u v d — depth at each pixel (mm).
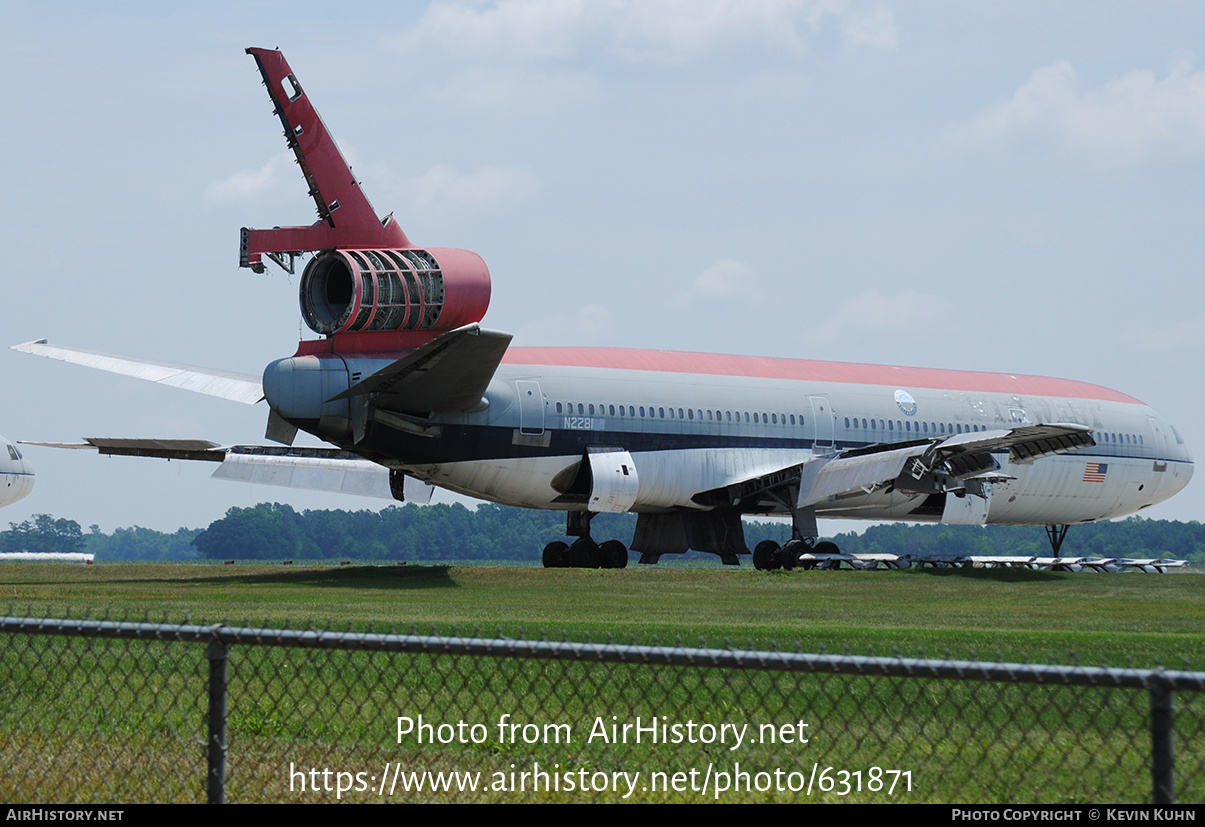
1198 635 55281
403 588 81688
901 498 121250
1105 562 134250
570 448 101375
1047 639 51000
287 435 91375
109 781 24297
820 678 35438
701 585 87438
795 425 112938
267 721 29109
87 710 30422
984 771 24359
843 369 120312
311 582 85250
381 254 88750
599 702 31266
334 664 36562
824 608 71250
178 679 34156
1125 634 55281
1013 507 128250
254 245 87750
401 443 92375
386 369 81875
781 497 112000
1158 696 16906
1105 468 130250
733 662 18391
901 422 118938
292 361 88062
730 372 112375
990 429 123812
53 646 39594
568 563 117875
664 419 106000
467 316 91688
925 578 94938
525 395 99000
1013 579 95625
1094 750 26031
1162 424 135750
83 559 143125
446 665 36688
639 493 106438
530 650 18984
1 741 27406
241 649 38969
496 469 98250
